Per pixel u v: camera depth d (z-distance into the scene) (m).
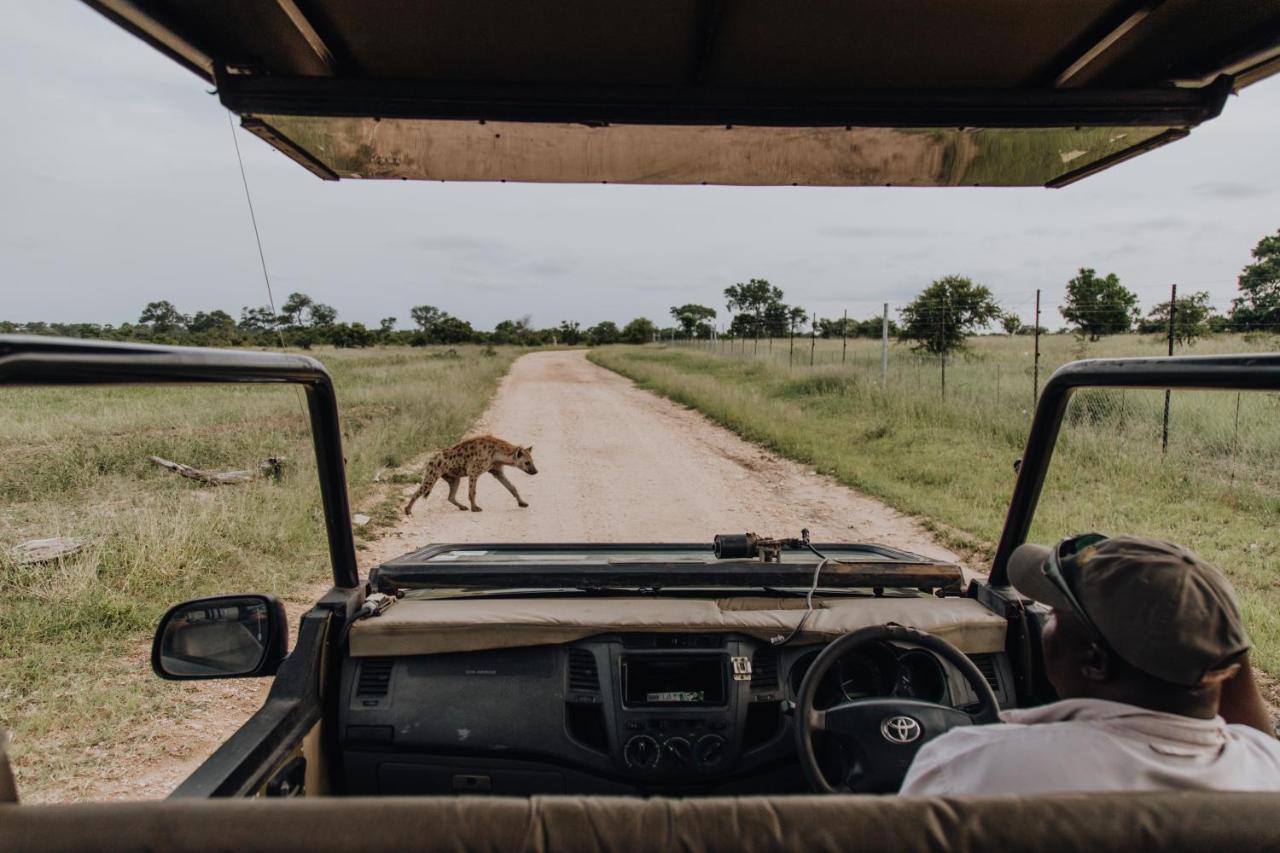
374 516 9.36
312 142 2.47
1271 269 18.08
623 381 32.28
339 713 2.33
